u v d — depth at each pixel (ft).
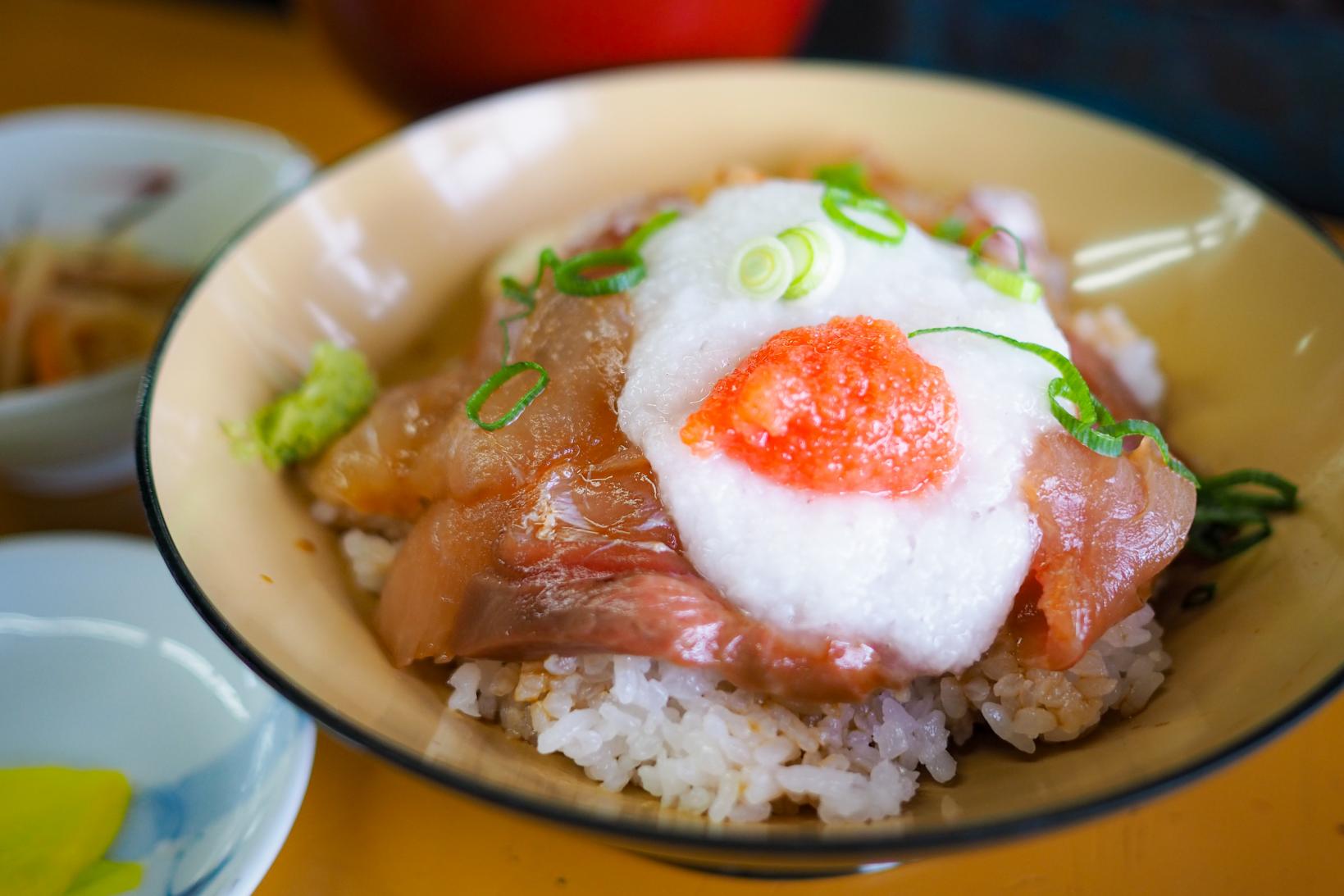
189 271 0.96
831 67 0.85
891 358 0.57
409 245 0.82
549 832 0.63
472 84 0.94
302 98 1.15
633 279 0.66
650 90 0.85
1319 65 0.97
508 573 0.60
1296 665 0.55
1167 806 0.62
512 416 0.64
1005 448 0.59
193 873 0.60
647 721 0.60
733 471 0.58
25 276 0.94
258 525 0.66
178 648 0.69
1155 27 1.02
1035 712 0.60
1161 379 0.75
